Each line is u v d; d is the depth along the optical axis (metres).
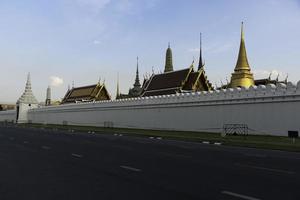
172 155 19.48
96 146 25.41
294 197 9.06
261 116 39.34
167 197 9.06
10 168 14.33
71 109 86.19
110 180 11.56
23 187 10.48
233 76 75.19
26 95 120.00
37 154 19.69
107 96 106.12
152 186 10.52
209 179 11.73
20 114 117.75
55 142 29.11
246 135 38.88
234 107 42.84
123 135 43.94
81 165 15.21
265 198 8.96
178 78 74.19
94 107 75.94
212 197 9.06
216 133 43.53
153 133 46.38
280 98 37.19
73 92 114.44
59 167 14.61
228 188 10.21
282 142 30.30
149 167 14.62
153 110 57.91
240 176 12.35
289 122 36.19
